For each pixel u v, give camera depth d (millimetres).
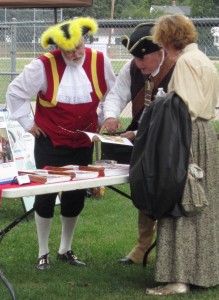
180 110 4344
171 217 4453
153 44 4781
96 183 4258
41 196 5211
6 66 15172
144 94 5008
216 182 4594
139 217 5453
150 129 4344
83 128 5176
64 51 4988
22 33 14516
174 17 4531
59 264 5496
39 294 4785
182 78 4391
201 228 4508
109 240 6328
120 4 20516
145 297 4641
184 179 4312
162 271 4504
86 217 7316
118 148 5102
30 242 6254
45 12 16188
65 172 4332
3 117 4238
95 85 5160
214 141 4555
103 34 12438
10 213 7543
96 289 4871
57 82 5066
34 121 5195
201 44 11312
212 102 4504
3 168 4109
